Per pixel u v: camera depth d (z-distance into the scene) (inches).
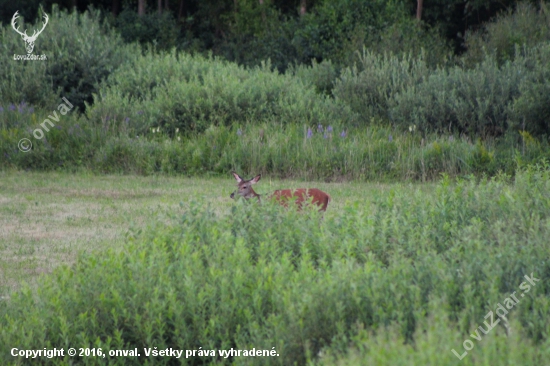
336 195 1788.9
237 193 1456.7
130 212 1584.6
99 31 3208.7
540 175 1320.1
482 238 1031.0
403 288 783.7
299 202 1327.5
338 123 2509.8
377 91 2714.1
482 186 1261.1
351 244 975.0
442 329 632.4
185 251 933.8
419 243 1026.7
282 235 1061.8
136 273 858.8
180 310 791.7
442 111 2464.3
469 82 2511.1
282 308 776.9
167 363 793.6
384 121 2623.0
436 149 2159.2
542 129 2380.7
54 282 934.4
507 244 922.7
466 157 2122.3
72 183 1994.3
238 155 2208.4
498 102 2413.9
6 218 1528.1
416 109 2501.2
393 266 856.3
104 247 1268.5
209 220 1116.5
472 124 2422.5
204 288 842.8
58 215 1565.0
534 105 2325.3
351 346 680.4
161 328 779.4
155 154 2250.2
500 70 2691.9
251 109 2519.7
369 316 762.2
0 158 2256.4
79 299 828.6
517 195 1175.0
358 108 2684.5
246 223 1105.4
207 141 2289.6
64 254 1229.7
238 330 770.8
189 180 2087.8
